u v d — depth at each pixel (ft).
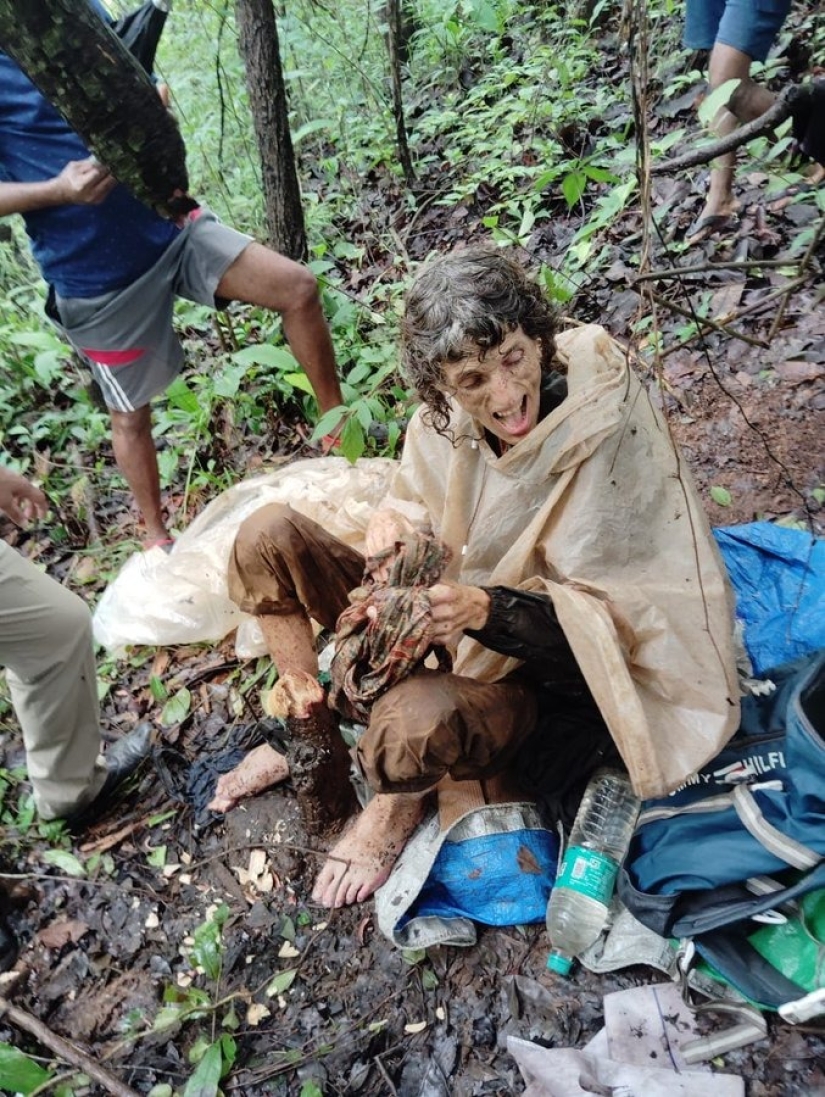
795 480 9.13
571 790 6.49
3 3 4.19
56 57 4.46
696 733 5.47
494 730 5.74
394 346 10.71
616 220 12.63
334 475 9.76
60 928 7.26
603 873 5.98
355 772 7.52
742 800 5.50
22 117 7.91
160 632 9.29
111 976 6.91
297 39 16.35
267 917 7.00
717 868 5.39
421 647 5.48
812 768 5.18
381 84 17.75
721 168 10.68
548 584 5.57
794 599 7.55
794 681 6.25
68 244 8.46
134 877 7.51
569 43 16.43
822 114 7.95
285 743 7.19
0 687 9.45
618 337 11.21
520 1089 5.66
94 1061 6.14
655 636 5.52
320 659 8.18
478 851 6.42
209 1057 5.91
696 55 14.35
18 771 8.56
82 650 6.95
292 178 11.55
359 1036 6.15
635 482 5.67
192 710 8.88
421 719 5.48
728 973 5.38
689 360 10.59
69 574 10.91
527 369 5.50
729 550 8.02
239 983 6.66
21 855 7.86
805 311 10.42
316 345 9.89
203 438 11.91
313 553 6.66
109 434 12.54
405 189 15.64
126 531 11.38
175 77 17.60
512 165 14.65
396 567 5.59
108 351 9.12
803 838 5.21
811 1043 5.38
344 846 6.84
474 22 16.24
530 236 13.26
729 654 5.57
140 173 5.25
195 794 8.06
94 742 7.54
